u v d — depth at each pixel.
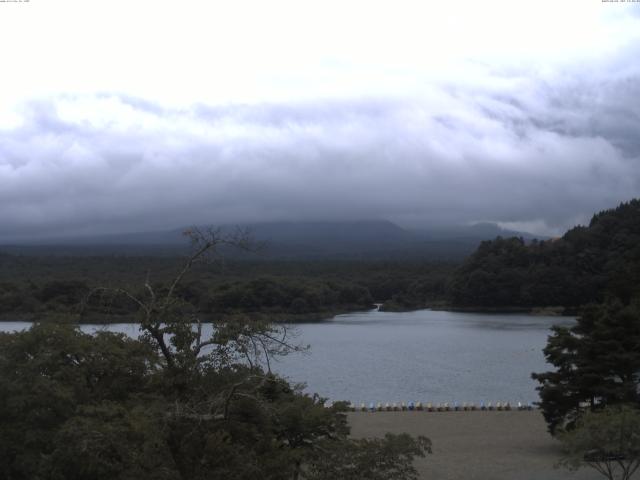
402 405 54.09
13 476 20.84
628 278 93.19
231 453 17.70
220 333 19.36
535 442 40.94
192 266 19.48
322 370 83.44
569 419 39.56
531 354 100.00
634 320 38.94
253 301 132.62
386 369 84.25
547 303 190.00
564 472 33.16
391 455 18.77
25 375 21.17
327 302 187.00
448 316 184.00
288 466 19.22
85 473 17.84
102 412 18.66
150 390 20.41
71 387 21.33
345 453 18.78
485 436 42.78
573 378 38.62
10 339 23.03
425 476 33.03
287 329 26.00
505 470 34.00
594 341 38.59
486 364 89.44
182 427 17.89
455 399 63.03
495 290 199.38
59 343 22.48
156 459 16.95
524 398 63.62
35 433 20.14
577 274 190.50
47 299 101.75
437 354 100.12
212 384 19.05
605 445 26.09
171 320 19.28
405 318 177.88
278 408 20.84
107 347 22.86
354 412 52.53
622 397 37.03
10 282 115.00
